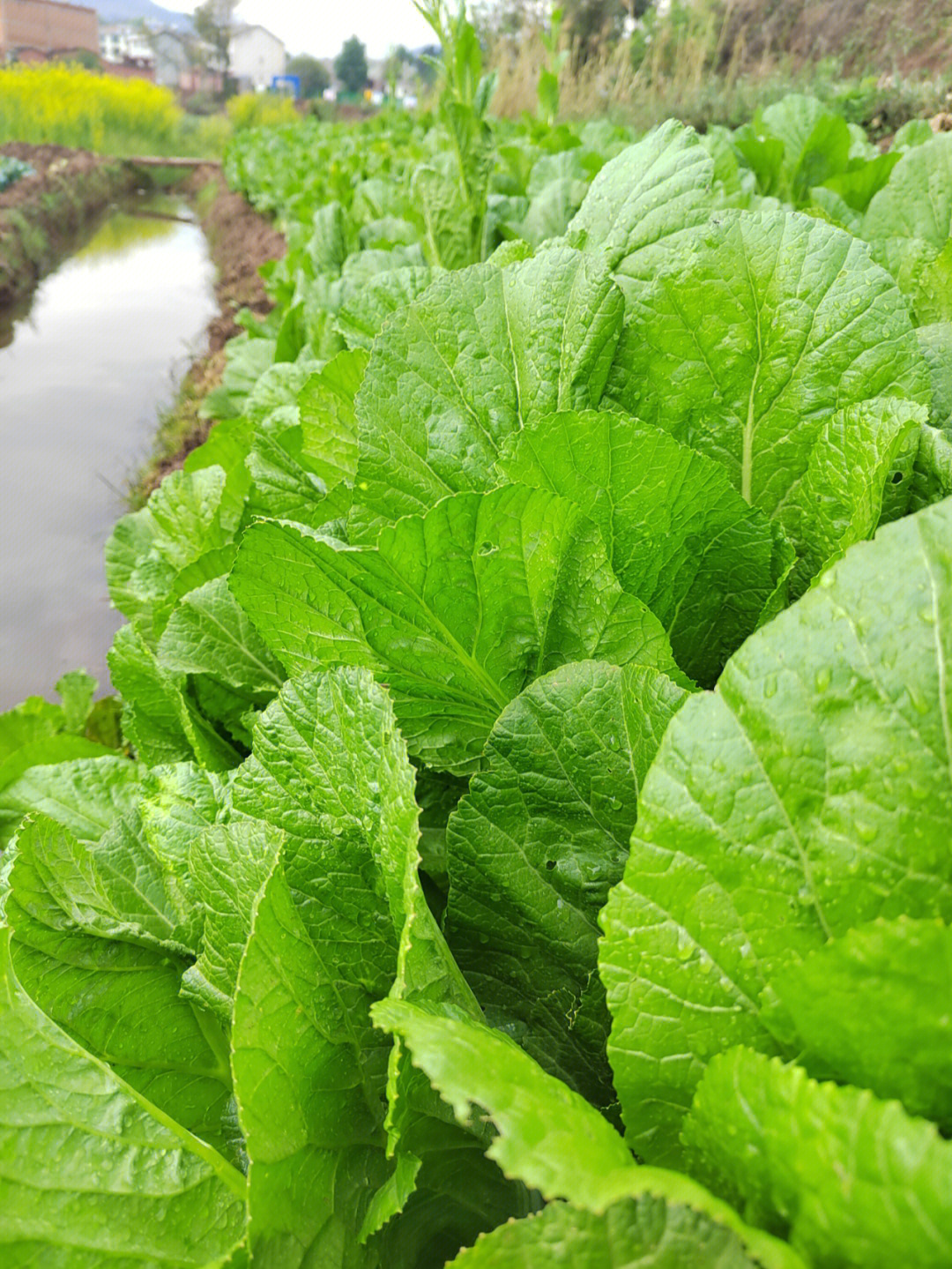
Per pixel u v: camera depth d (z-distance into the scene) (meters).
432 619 0.56
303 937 0.47
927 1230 0.26
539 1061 0.54
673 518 0.57
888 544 0.37
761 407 0.66
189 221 11.85
